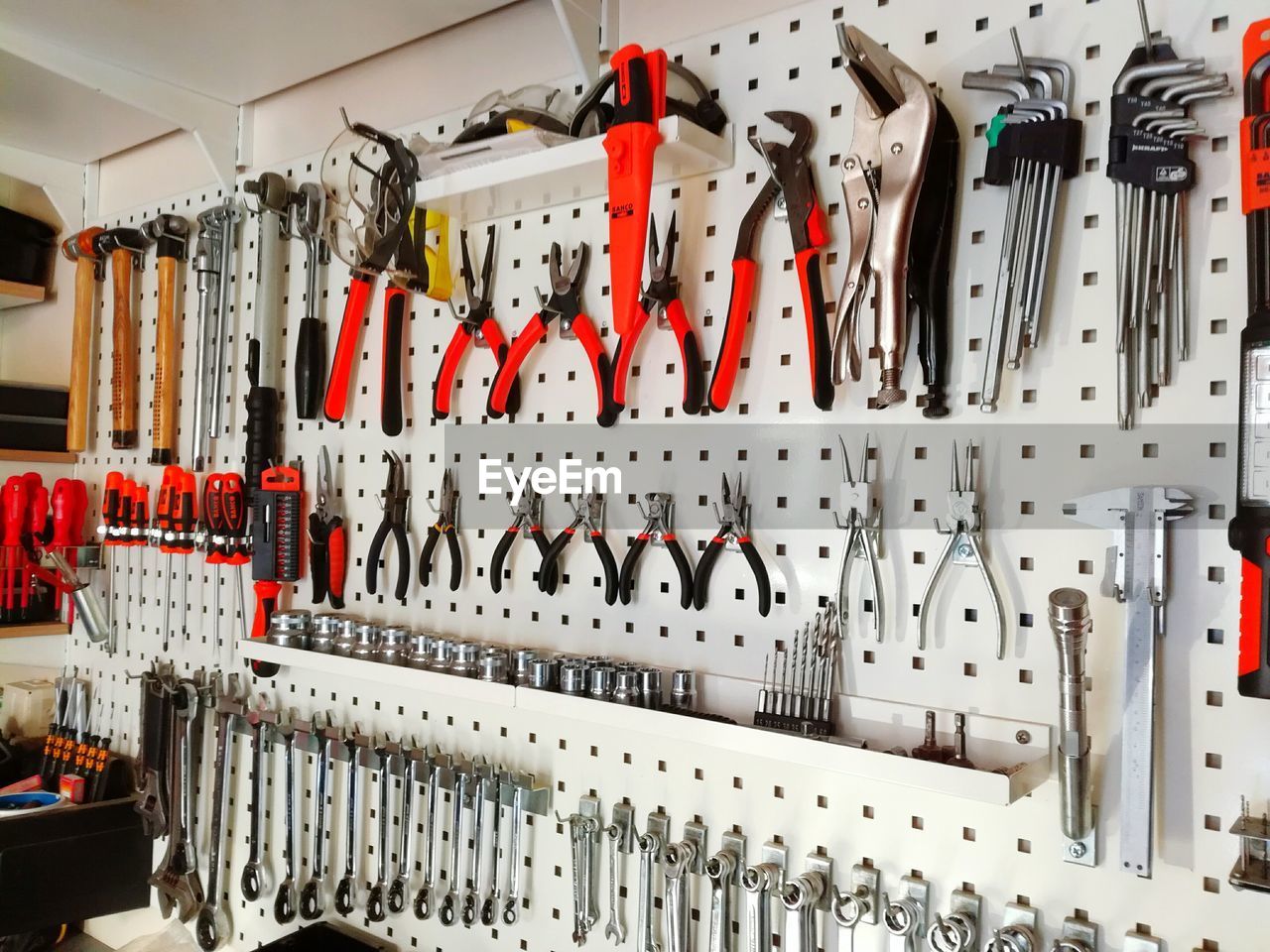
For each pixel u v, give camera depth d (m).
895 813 1.06
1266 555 0.80
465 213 1.44
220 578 1.85
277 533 1.65
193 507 1.88
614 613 1.31
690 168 1.22
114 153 2.19
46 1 1.44
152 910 1.95
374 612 1.61
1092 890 0.94
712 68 1.25
